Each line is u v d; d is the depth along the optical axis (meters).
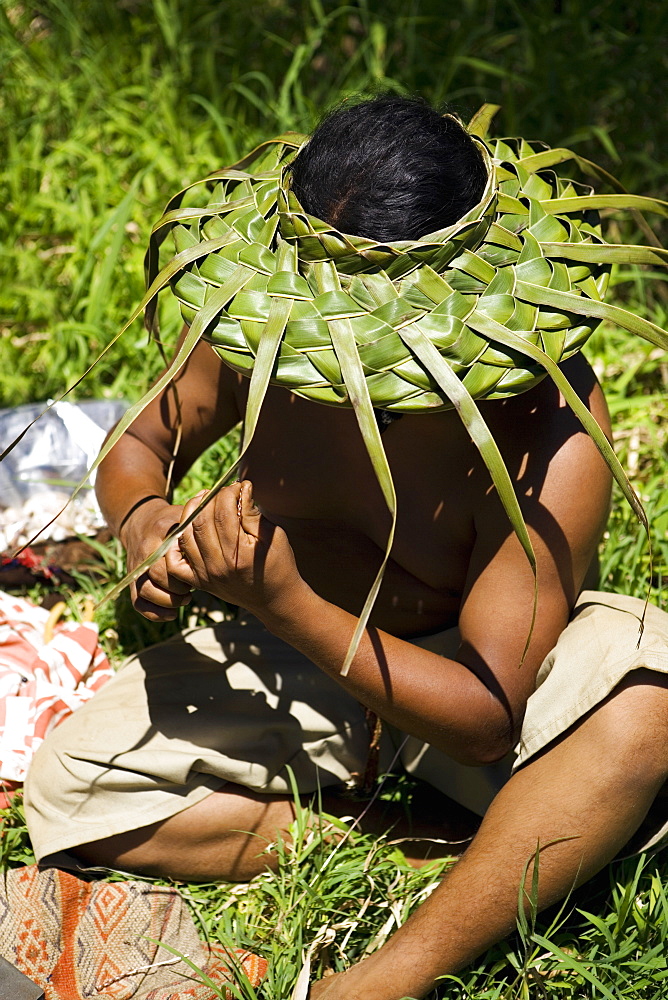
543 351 1.56
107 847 2.08
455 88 4.39
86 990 1.94
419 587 2.03
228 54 4.74
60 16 4.98
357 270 1.57
